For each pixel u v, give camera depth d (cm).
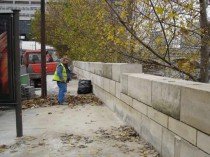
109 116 910
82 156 545
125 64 848
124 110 814
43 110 1040
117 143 622
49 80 2391
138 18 679
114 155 548
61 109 1053
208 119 378
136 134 687
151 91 591
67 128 763
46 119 882
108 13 796
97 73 1323
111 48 741
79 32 1658
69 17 1437
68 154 557
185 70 619
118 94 891
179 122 462
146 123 624
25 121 860
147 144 612
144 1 600
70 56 3077
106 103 1097
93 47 1709
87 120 858
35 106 1128
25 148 599
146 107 624
